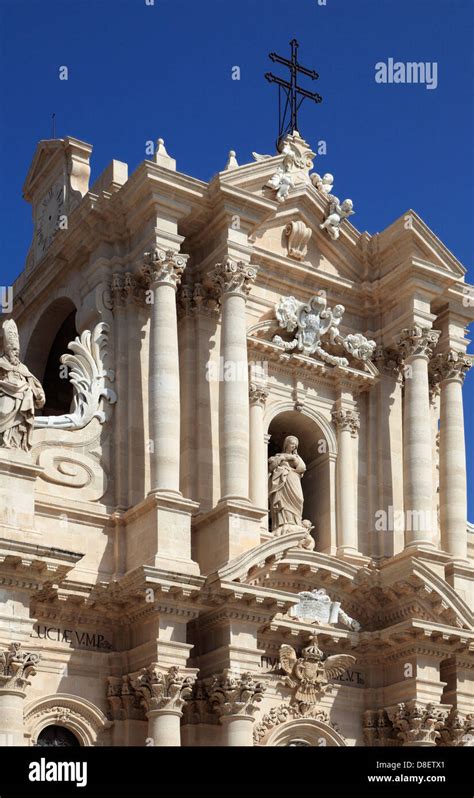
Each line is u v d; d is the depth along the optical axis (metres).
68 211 47.03
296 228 46.91
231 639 39.69
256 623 40.19
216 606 39.91
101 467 41.81
